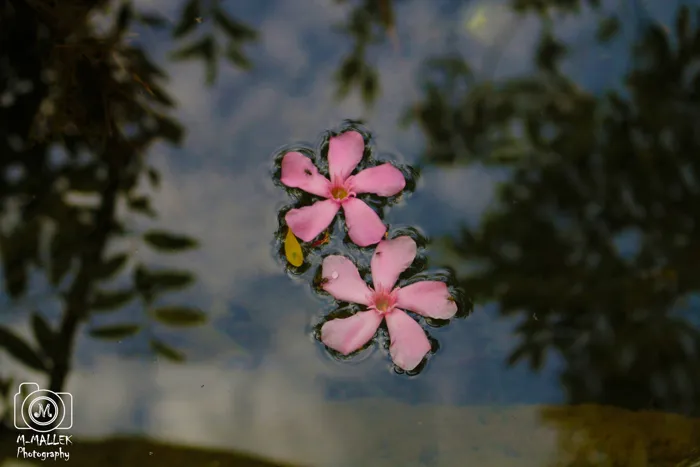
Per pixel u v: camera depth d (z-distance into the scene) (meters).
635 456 0.66
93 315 0.68
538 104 0.72
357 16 0.73
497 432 0.67
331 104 0.71
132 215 0.70
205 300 0.69
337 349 0.67
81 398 0.67
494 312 0.69
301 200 0.70
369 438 0.66
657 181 0.71
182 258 0.69
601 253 0.70
